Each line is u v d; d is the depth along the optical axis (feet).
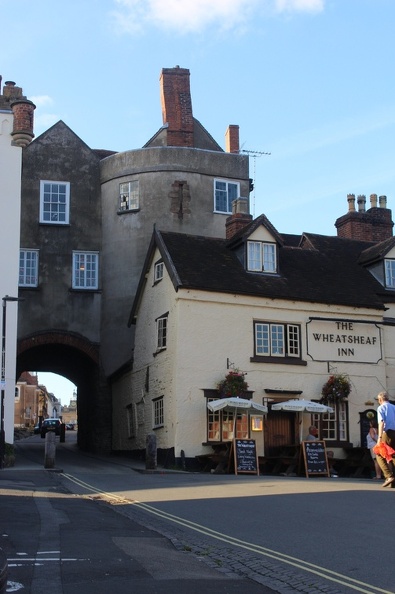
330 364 84.23
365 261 95.25
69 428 272.31
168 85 108.47
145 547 27.84
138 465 79.61
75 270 102.53
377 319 87.97
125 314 100.12
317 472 71.00
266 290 82.48
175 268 80.18
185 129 107.14
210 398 77.66
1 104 85.61
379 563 24.16
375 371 86.48
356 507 37.63
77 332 100.94
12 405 74.33
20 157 78.23
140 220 101.55
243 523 33.47
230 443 72.54
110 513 37.91
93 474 66.85
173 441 76.43
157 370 83.87
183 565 24.86
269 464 76.69
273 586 21.84
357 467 77.87
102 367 101.45
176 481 58.23
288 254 92.12
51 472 65.82
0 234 76.33
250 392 79.46
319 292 85.92
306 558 25.38
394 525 31.48
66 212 103.55
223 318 80.07
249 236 85.46
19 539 28.45
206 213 102.99
